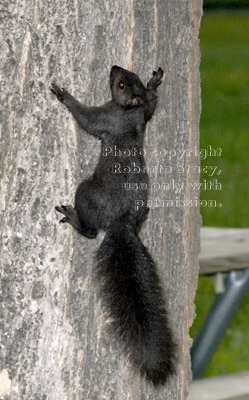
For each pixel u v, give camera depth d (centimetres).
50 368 423
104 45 421
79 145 422
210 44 1534
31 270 421
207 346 493
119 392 429
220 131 920
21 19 417
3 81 418
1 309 421
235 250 476
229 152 820
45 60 418
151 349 428
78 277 423
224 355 518
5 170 420
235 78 1240
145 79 429
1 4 417
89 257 425
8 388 422
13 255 421
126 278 427
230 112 1029
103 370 427
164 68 430
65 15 417
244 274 491
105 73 423
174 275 436
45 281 421
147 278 429
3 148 420
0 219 420
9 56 418
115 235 427
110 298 427
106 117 424
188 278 439
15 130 419
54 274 422
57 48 418
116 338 427
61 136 420
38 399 423
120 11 422
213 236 483
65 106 420
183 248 437
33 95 418
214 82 1221
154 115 430
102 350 427
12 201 420
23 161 419
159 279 431
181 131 434
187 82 434
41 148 419
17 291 421
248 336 525
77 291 424
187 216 437
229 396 460
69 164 421
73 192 421
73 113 420
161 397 436
